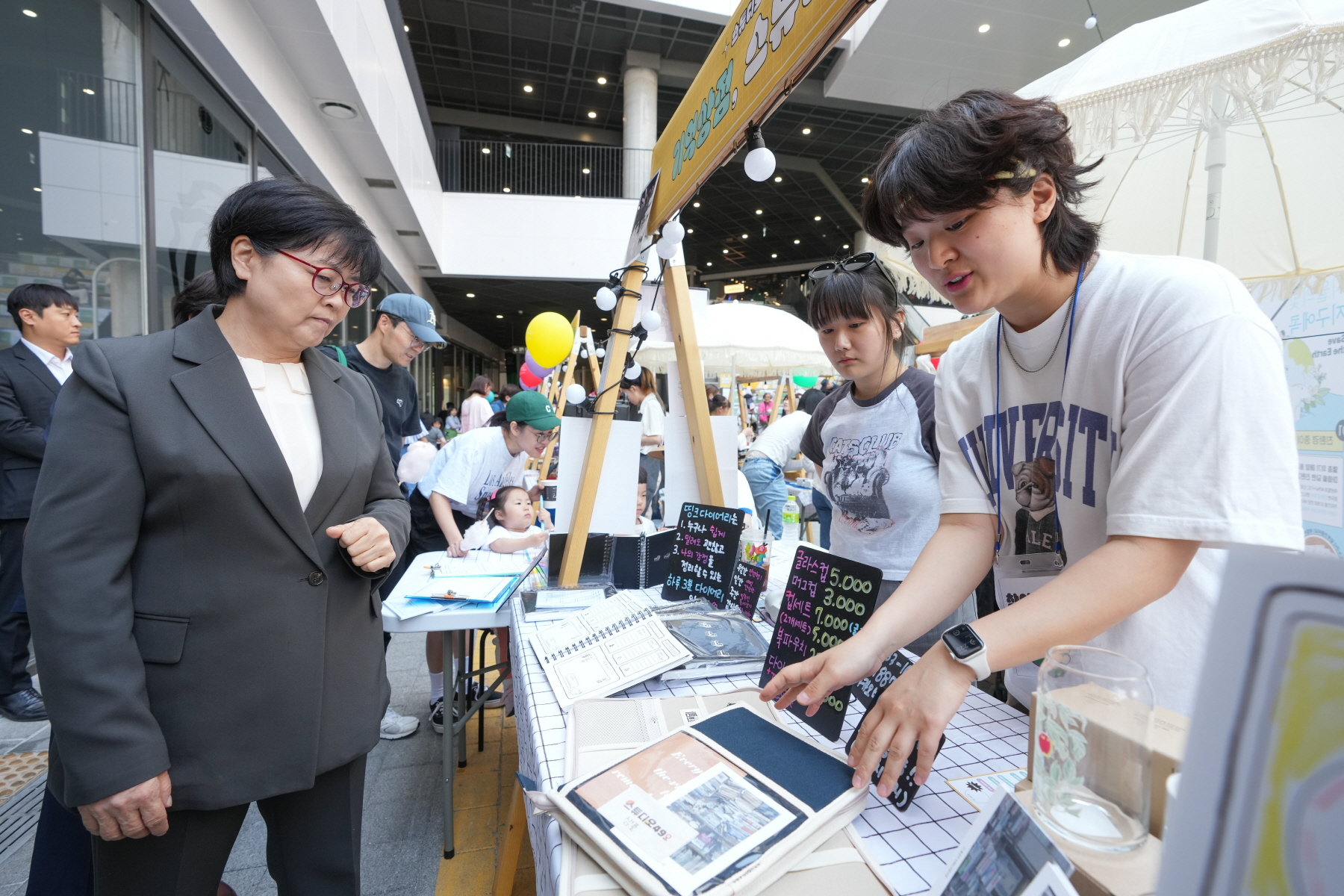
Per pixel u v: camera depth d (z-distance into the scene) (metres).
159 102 2.95
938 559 0.85
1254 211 2.14
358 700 0.97
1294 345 1.97
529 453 2.33
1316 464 1.91
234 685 0.81
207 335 0.86
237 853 1.59
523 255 10.02
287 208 0.82
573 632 1.15
